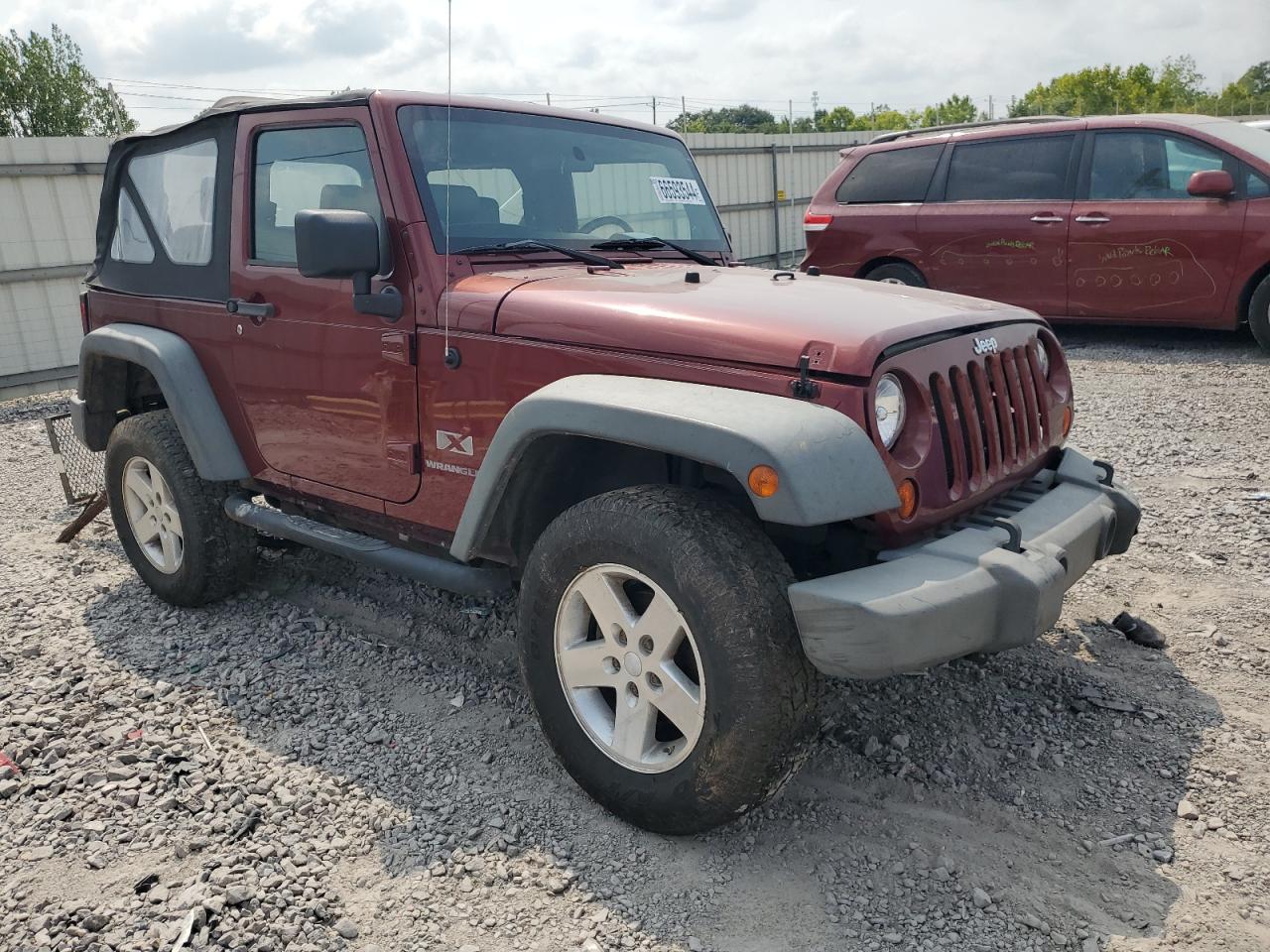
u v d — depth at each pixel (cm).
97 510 510
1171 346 897
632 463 300
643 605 275
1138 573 429
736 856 258
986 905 238
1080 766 295
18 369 1034
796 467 222
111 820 279
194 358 390
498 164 336
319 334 338
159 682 359
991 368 286
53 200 1030
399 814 279
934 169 940
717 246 403
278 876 253
